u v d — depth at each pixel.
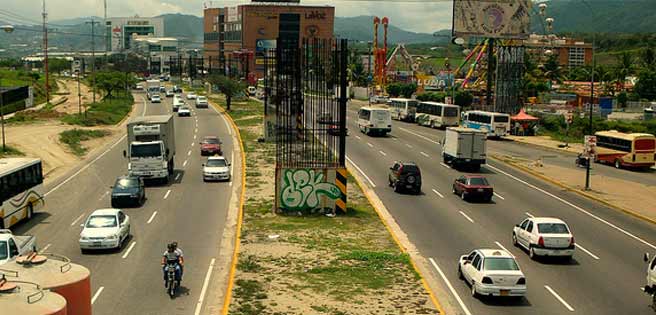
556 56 173.38
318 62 42.53
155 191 43.94
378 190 44.66
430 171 53.12
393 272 25.81
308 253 28.50
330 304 21.77
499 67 92.62
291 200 36.84
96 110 97.62
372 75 175.88
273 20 196.25
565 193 46.28
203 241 30.77
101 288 23.31
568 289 24.67
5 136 64.94
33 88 121.31
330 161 39.56
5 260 22.34
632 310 22.38
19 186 33.84
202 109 110.69
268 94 67.62
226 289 23.42
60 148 61.88
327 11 197.88
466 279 24.56
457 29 92.12
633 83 161.38
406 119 95.62
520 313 21.69
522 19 93.06
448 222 35.91
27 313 11.15
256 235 31.73
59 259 14.84
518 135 83.31
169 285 22.56
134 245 29.89
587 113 99.38
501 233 33.69
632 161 57.69
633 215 39.59
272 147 64.50
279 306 21.42
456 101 112.00
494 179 50.75
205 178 47.50
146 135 45.97
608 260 29.23
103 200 40.66
